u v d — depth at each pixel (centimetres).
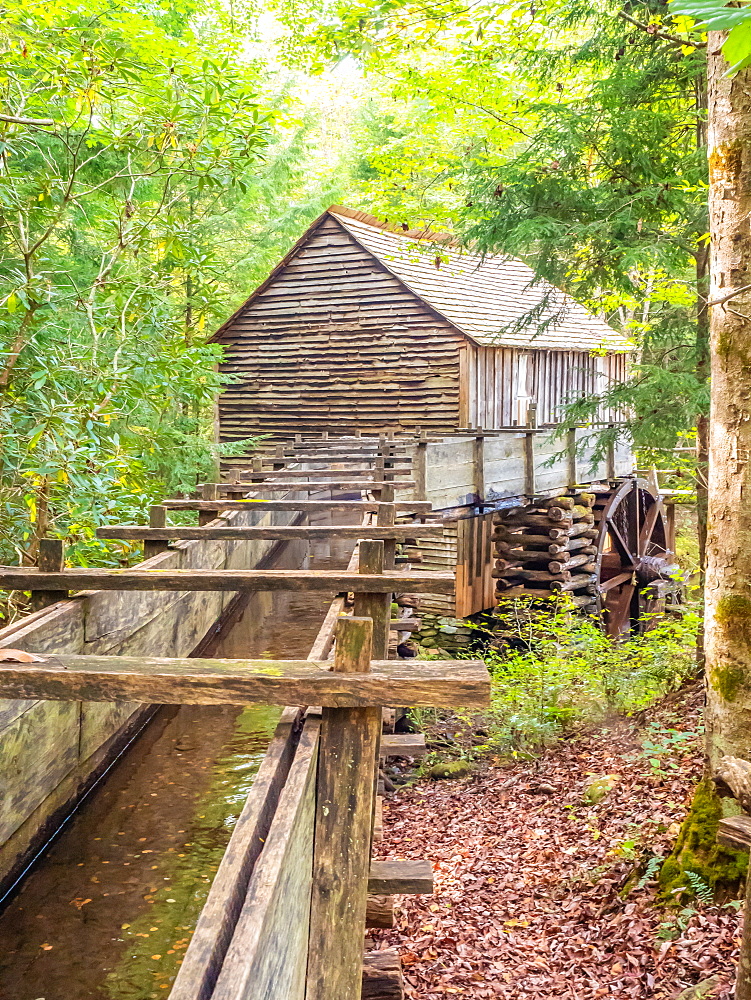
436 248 1184
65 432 626
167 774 432
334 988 276
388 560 544
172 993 161
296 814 231
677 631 977
